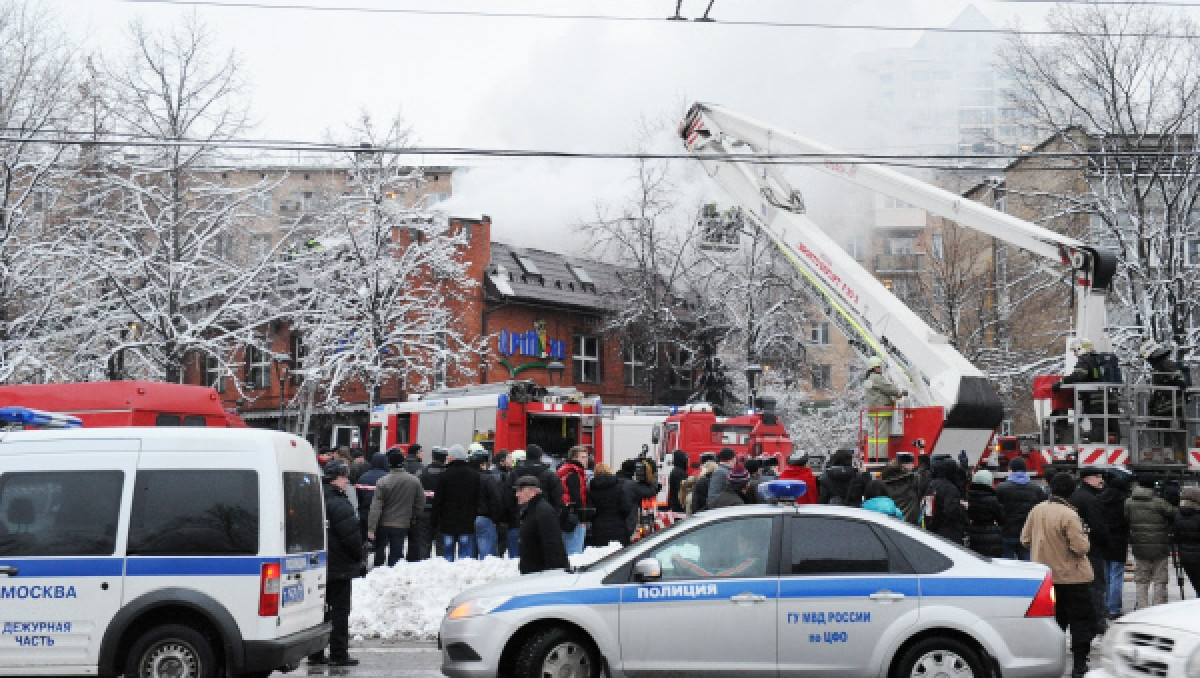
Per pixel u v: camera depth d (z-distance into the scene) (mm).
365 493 17406
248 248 36812
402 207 40625
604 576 8992
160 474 9523
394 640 13430
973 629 8648
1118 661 7945
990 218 20750
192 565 9359
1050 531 11219
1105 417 19188
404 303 41000
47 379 27609
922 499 16156
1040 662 8641
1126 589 19000
